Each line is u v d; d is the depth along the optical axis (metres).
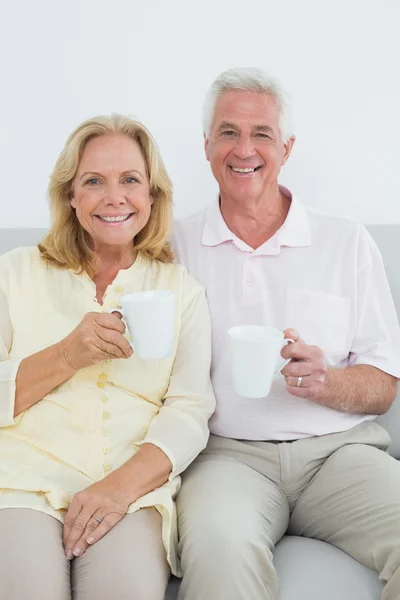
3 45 1.81
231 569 1.12
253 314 1.50
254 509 1.28
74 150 1.37
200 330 1.44
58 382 1.29
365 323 1.54
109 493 1.20
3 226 1.89
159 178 1.43
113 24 1.82
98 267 1.42
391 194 1.91
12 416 1.28
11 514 1.16
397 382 1.52
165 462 1.28
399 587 1.13
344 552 1.31
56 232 1.42
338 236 1.53
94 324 1.24
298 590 1.17
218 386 1.48
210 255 1.54
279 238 1.50
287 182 1.91
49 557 1.11
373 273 1.56
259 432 1.45
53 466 1.27
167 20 1.83
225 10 1.84
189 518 1.23
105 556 1.12
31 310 1.38
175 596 1.19
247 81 1.47
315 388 1.35
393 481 1.31
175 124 1.88
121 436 1.32
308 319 1.50
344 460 1.39
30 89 1.83
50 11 1.80
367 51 1.86
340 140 1.91
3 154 1.86
